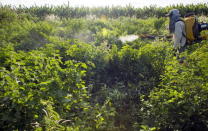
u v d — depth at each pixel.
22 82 3.21
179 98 3.67
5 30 7.09
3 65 3.84
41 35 6.75
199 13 14.44
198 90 3.61
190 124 3.61
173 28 6.03
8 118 2.87
